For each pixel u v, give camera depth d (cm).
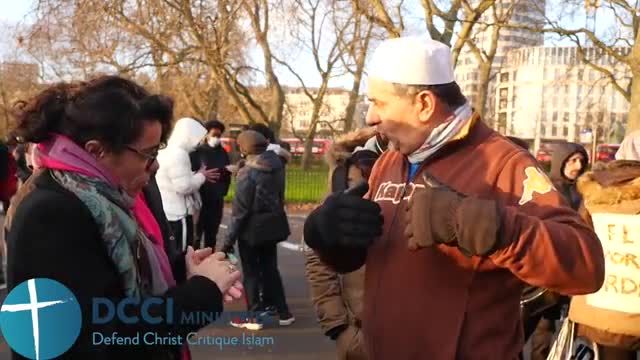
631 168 305
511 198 160
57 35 1295
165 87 2148
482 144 169
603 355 324
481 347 162
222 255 201
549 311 369
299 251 866
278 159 532
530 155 167
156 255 195
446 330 164
